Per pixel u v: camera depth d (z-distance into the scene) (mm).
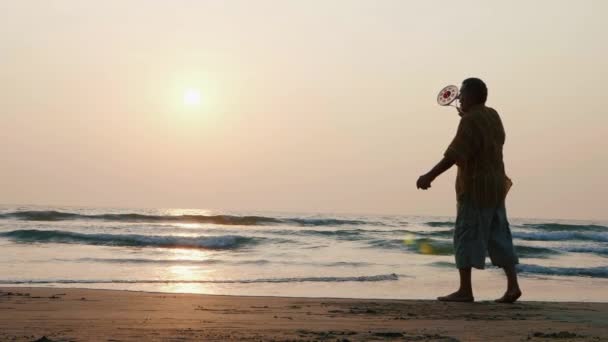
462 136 6320
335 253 19781
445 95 6742
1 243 21016
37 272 12531
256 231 29266
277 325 4652
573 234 31312
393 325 4730
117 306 6117
